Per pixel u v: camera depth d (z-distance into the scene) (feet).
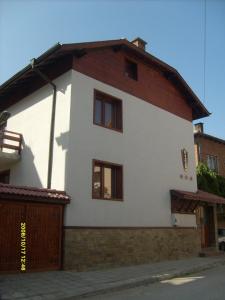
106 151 44.68
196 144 84.28
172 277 38.29
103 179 44.45
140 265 44.70
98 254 40.57
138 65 53.98
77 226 38.99
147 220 48.80
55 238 36.96
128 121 49.26
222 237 69.31
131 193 47.09
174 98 60.70
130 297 27.86
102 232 41.65
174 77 59.93
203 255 56.90
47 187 41.22
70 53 42.83
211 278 37.27
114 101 48.75
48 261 35.94
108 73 47.75
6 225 33.53
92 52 45.93
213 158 87.61
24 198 34.68
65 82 43.01
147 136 52.24
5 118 45.47
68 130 40.65
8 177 52.54
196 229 58.34
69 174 39.58
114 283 31.99
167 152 55.72
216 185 72.38
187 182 58.80
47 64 44.88
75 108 41.88
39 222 35.96
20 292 27.14
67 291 28.25
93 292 28.94
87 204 40.68
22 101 51.01
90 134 43.01
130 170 47.75
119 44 48.73
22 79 48.24
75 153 40.70
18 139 49.21
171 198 54.34
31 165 46.21
